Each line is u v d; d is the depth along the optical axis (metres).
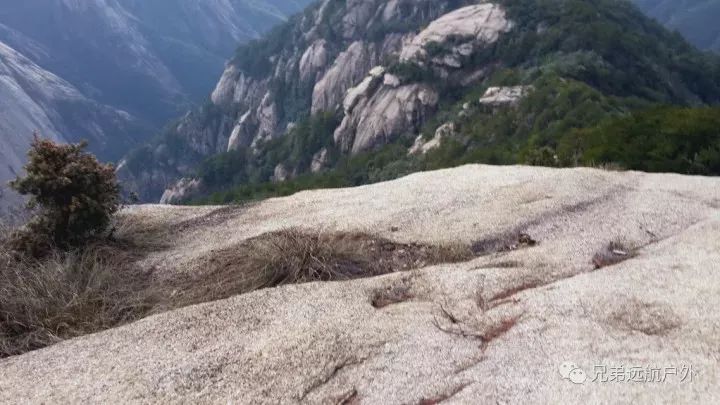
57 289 10.05
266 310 8.27
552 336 6.41
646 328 6.36
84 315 9.48
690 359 5.54
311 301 8.43
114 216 14.37
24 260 11.39
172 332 7.89
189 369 6.78
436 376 6.10
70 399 6.45
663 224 10.34
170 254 12.23
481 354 6.43
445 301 7.97
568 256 9.20
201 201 63.00
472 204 12.92
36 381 6.97
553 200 12.38
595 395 5.19
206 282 10.52
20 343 8.65
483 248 10.69
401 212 12.90
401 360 6.49
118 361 7.24
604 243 9.63
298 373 6.47
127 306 9.77
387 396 5.88
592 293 7.34
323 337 7.15
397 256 10.81
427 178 16.05
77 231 12.34
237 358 6.91
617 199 12.25
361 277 10.16
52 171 12.01
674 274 7.61
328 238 11.46
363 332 7.19
